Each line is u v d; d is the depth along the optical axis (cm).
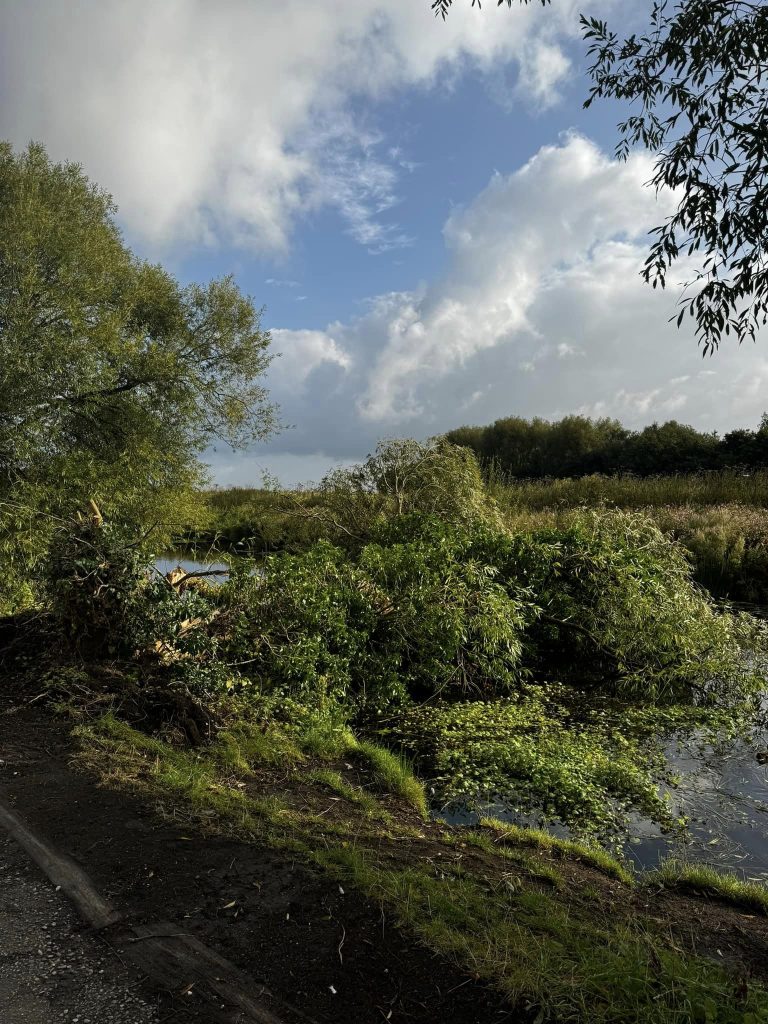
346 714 681
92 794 414
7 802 400
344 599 789
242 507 2014
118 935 281
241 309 1734
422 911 298
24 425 1180
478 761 603
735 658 884
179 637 658
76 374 1298
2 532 987
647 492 2183
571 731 692
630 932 312
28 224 1374
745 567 1388
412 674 798
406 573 842
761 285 461
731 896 384
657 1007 237
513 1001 243
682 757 653
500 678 804
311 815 415
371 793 494
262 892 313
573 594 962
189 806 404
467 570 857
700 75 495
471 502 1301
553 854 419
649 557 988
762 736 712
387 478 1345
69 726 523
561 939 288
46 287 1361
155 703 571
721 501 2028
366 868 334
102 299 1498
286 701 644
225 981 254
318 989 251
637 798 551
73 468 1110
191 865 336
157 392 1570
